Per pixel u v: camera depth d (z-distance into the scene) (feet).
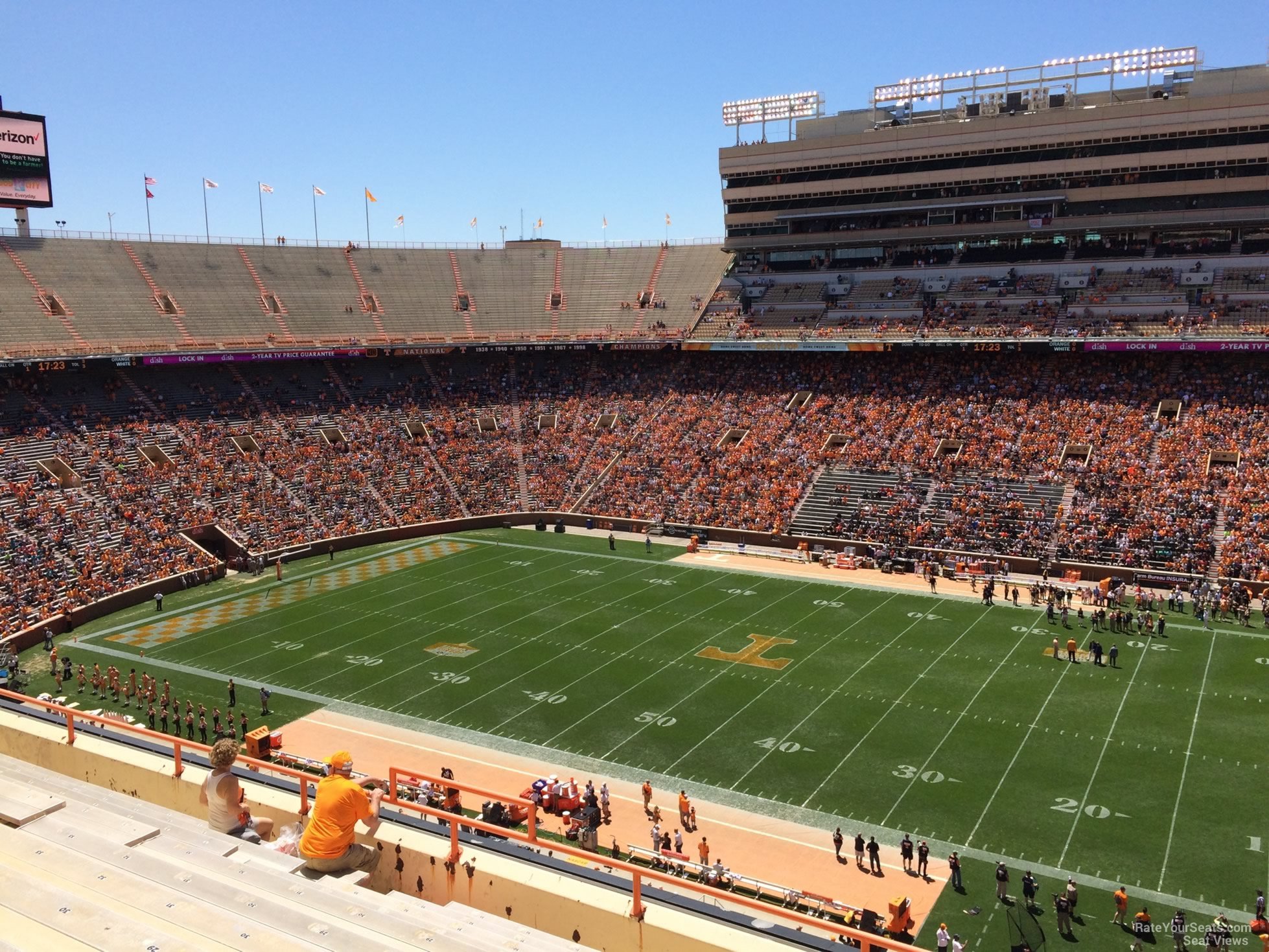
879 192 311.27
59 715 63.10
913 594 204.23
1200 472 221.66
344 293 323.37
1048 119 281.95
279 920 31.48
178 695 156.25
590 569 229.66
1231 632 174.09
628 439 296.30
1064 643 170.71
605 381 321.73
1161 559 205.98
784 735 135.85
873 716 140.97
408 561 240.53
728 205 334.03
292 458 268.41
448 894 42.37
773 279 329.93
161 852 37.06
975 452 249.75
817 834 109.91
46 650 178.60
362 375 309.01
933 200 303.89
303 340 296.51
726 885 99.30
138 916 30.96
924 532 231.71
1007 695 147.13
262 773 53.57
